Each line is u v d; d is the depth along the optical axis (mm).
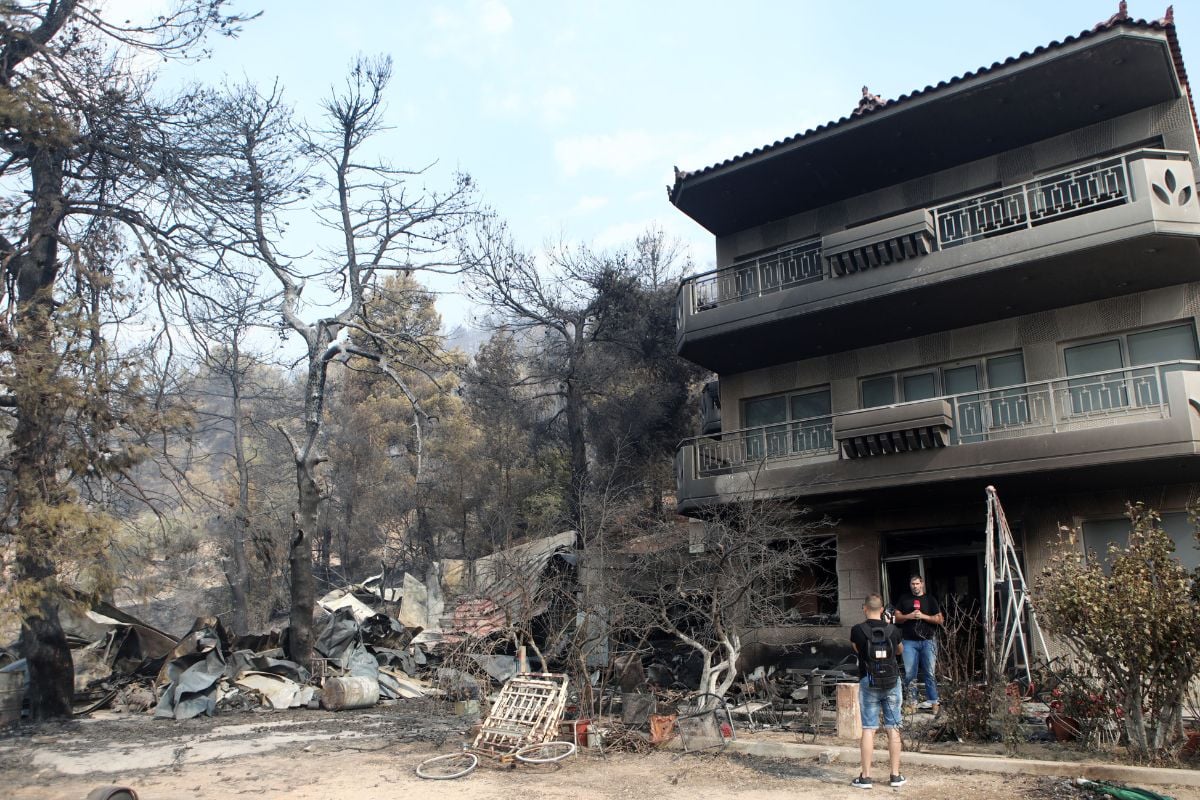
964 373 16984
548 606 14820
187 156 16766
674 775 9258
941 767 9180
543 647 16438
